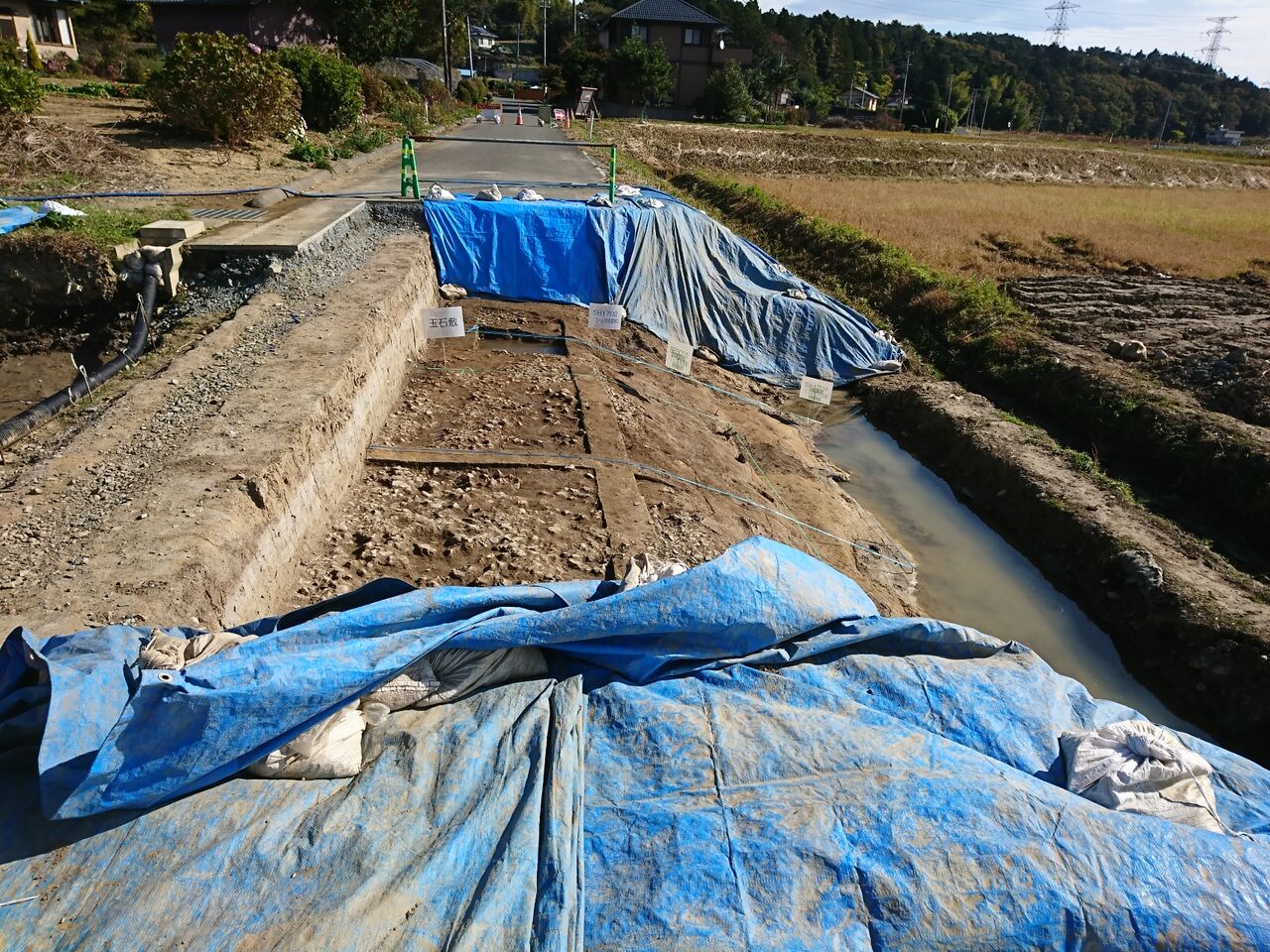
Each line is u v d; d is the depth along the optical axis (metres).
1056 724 4.10
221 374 7.36
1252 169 46.12
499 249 12.91
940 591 8.73
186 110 15.96
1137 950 3.00
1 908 2.77
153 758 3.12
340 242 11.78
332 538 6.44
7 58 14.97
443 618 3.98
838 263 18.67
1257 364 11.81
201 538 4.84
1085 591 8.63
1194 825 3.53
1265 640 7.02
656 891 3.08
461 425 8.62
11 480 6.01
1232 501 9.35
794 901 3.08
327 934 2.75
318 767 3.32
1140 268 18.89
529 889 2.98
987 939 3.02
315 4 29.97
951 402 12.42
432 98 35.69
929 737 3.79
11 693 3.44
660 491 8.02
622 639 4.08
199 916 2.79
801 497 9.66
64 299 9.78
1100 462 10.85
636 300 13.25
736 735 3.72
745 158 36.81
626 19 54.38
